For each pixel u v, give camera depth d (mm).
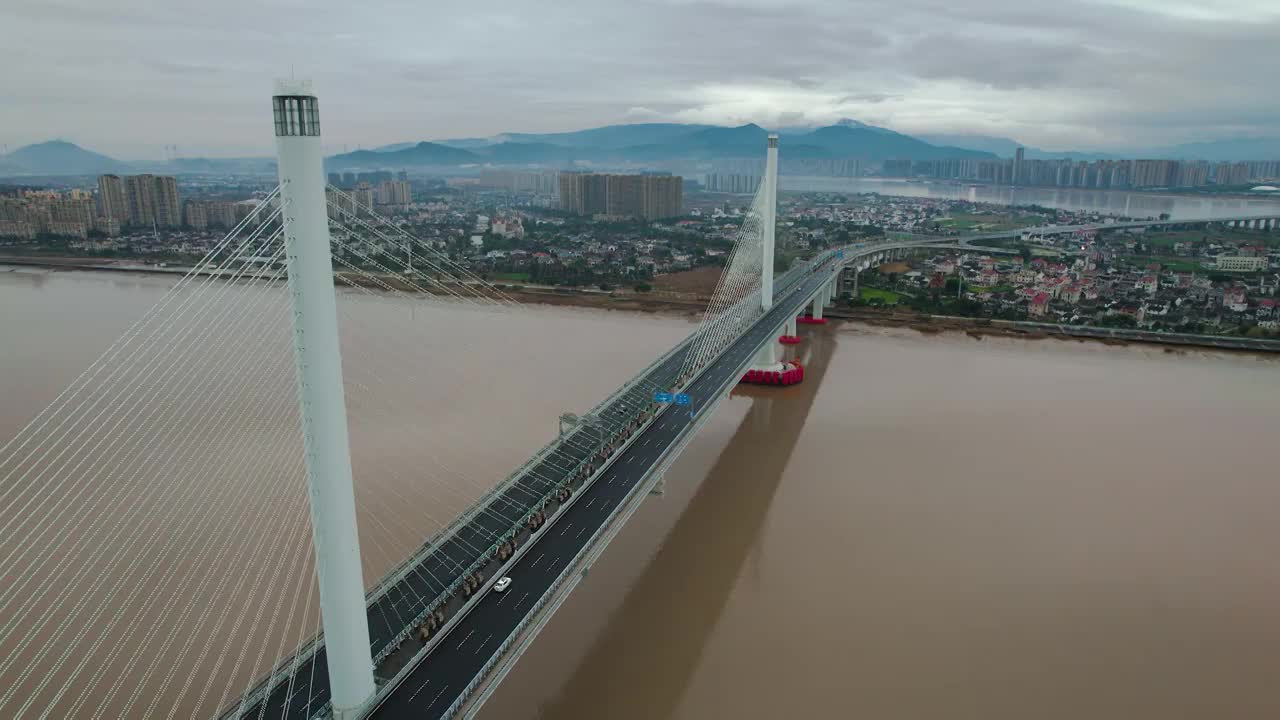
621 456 100188
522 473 93000
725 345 153625
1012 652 72625
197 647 68438
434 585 69438
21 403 129875
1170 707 65688
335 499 51344
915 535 93625
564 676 69875
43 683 63688
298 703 56531
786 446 122438
